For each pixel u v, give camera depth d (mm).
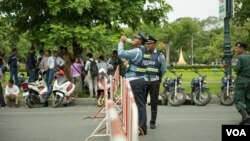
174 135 12250
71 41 22984
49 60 21906
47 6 23453
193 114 16891
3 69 24891
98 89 19875
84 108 19547
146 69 11961
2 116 16984
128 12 23875
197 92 20141
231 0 21562
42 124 14648
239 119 15492
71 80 22594
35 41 24469
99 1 22797
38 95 20406
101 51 22938
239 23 31984
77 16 23391
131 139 4969
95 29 22234
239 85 13078
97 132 12727
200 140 11562
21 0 24219
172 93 20016
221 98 20188
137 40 11977
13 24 24750
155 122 13570
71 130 13328
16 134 12789
